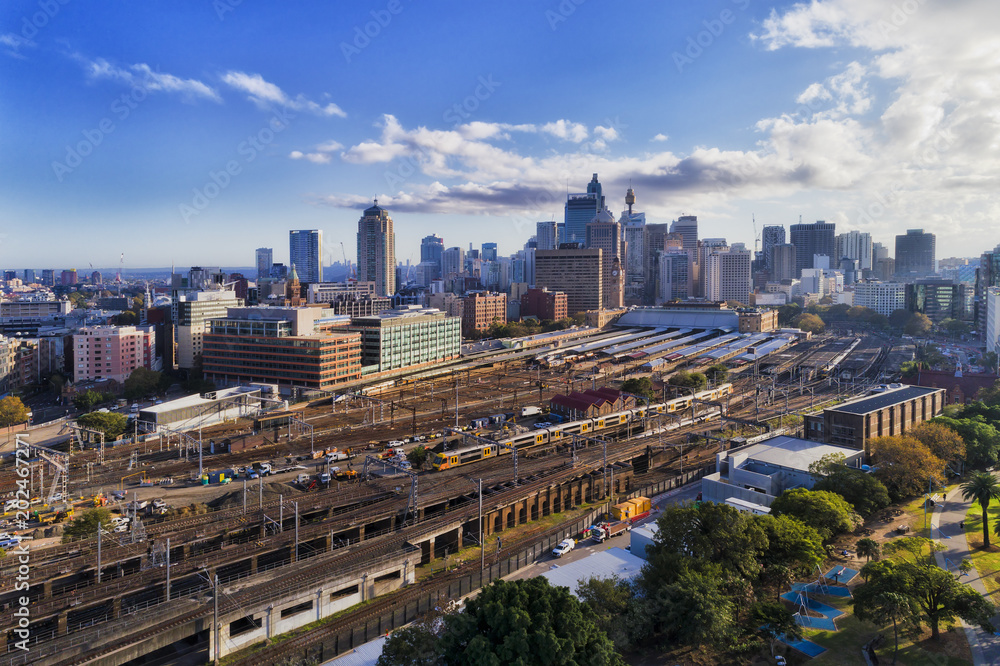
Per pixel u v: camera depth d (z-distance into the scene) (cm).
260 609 11644
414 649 8894
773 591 12250
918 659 10081
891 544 12619
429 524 15212
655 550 12419
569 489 18562
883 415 19875
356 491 17238
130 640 10575
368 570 13062
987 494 13900
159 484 18100
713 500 17312
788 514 13875
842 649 10400
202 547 14212
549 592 9388
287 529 14938
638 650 10506
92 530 14100
